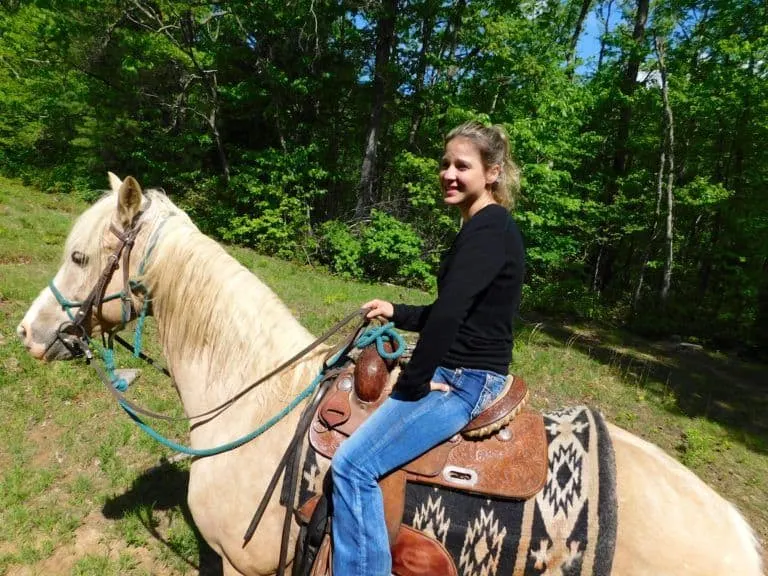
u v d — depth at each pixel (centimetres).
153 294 228
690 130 1402
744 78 1166
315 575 173
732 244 1349
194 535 321
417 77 1427
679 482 171
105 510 338
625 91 1502
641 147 1480
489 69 1219
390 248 1180
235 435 210
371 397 178
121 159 1526
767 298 1045
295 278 1009
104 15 1348
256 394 210
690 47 1416
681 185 1501
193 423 228
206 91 1435
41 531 314
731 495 456
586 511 160
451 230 1212
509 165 171
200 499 212
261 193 1287
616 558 159
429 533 165
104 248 222
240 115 1452
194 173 1403
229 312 219
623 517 162
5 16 1597
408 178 1449
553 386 648
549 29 1323
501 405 167
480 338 162
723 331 1102
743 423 625
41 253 790
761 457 534
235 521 202
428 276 1159
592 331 1063
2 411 416
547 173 1033
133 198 218
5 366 466
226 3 1268
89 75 1461
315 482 182
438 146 1355
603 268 1747
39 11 1382
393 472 167
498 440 169
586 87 1443
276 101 1349
